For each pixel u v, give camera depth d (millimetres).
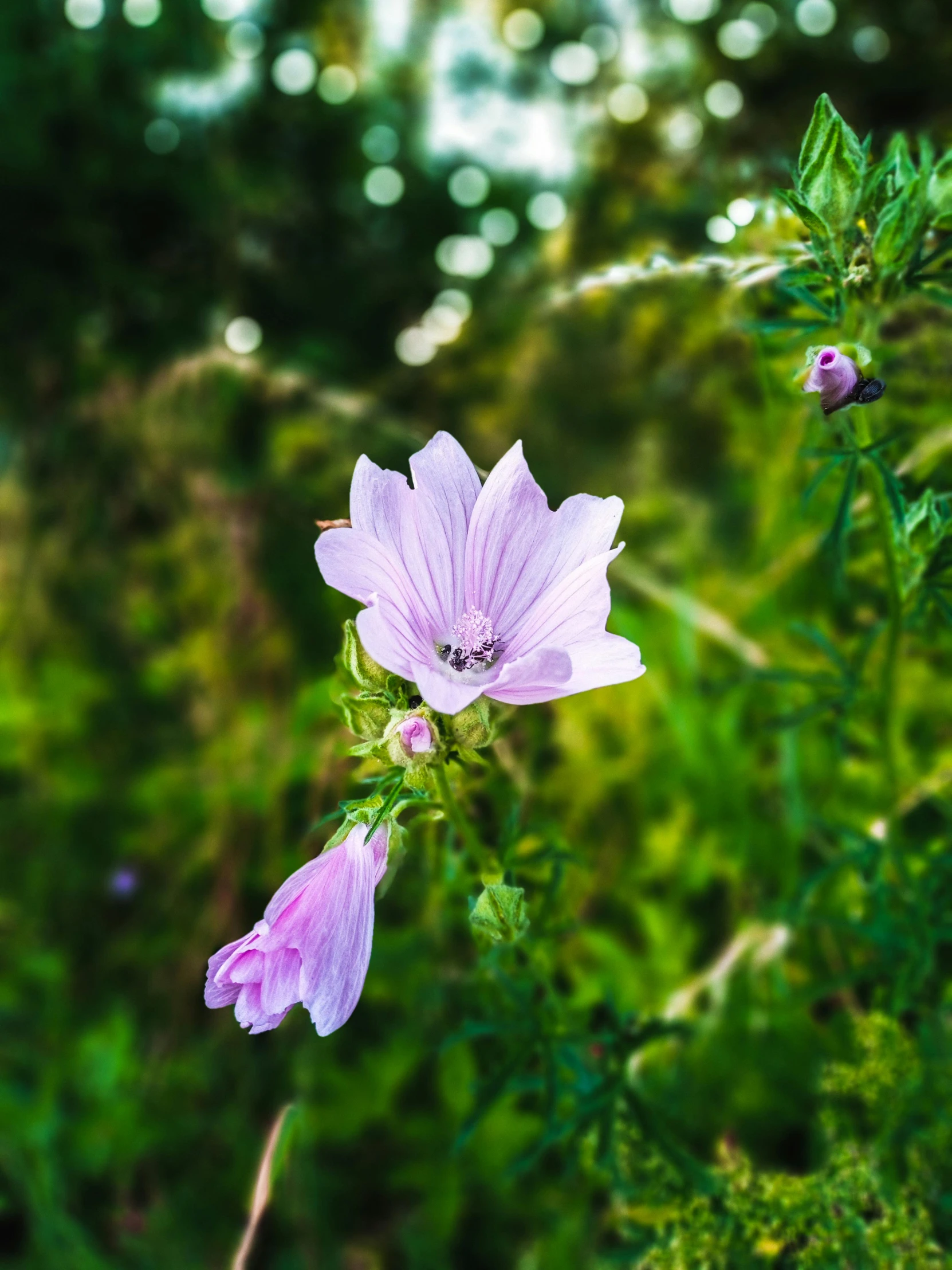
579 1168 291
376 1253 305
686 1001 283
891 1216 231
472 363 478
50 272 576
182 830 386
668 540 417
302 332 615
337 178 635
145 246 595
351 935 176
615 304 382
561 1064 239
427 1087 318
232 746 371
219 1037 338
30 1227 318
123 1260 311
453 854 216
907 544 214
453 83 622
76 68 550
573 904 295
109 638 473
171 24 559
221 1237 310
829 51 552
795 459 287
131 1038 336
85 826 417
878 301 201
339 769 261
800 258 209
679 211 416
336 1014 172
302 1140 310
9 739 441
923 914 250
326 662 386
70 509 471
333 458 415
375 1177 315
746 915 310
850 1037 283
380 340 635
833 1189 235
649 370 416
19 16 540
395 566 175
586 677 172
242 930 351
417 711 176
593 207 459
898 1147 254
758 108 554
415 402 496
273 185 597
